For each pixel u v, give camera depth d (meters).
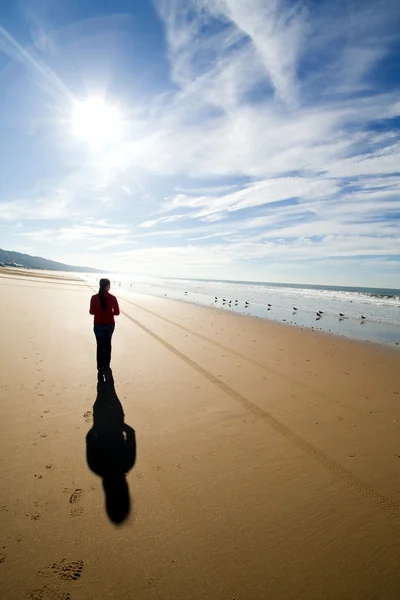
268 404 4.83
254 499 2.77
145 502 2.65
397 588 2.03
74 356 6.58
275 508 2.67
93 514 2.48
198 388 5.34
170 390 5.17
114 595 1.89
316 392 5.45
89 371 5.77
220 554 2.21
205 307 19.53
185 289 45.53
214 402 4.79
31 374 5.37
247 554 2.21
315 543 2.33
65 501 2.60
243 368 6.63
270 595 1.94
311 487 2.96
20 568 2.02
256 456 3.43
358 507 2.73
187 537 2.33
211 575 2.05
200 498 2.74
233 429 4.00
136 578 2.01
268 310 19.70
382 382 6.16
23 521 2.37
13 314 10.76
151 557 2.15
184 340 9.09
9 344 7.02
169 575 2.04
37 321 9.97
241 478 3.04
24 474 2.90
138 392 5.00
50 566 2.04
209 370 6.36
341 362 7.60
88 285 38.84
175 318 13.66
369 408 4.85
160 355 7.27
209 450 3.50
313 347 9.20
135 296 25.45
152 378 5.68
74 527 2.35
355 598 1.94
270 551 2.25
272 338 10.34
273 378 6.08
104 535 2.30
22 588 1.89
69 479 2.87
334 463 3.36
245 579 2.04
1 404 4.20
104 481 2.88
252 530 2.43
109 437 3.63
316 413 4.59
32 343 7.30
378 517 2.62
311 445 3.70
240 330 11.59
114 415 4.18
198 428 3.98
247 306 21.80
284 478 3.07
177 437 3.73
